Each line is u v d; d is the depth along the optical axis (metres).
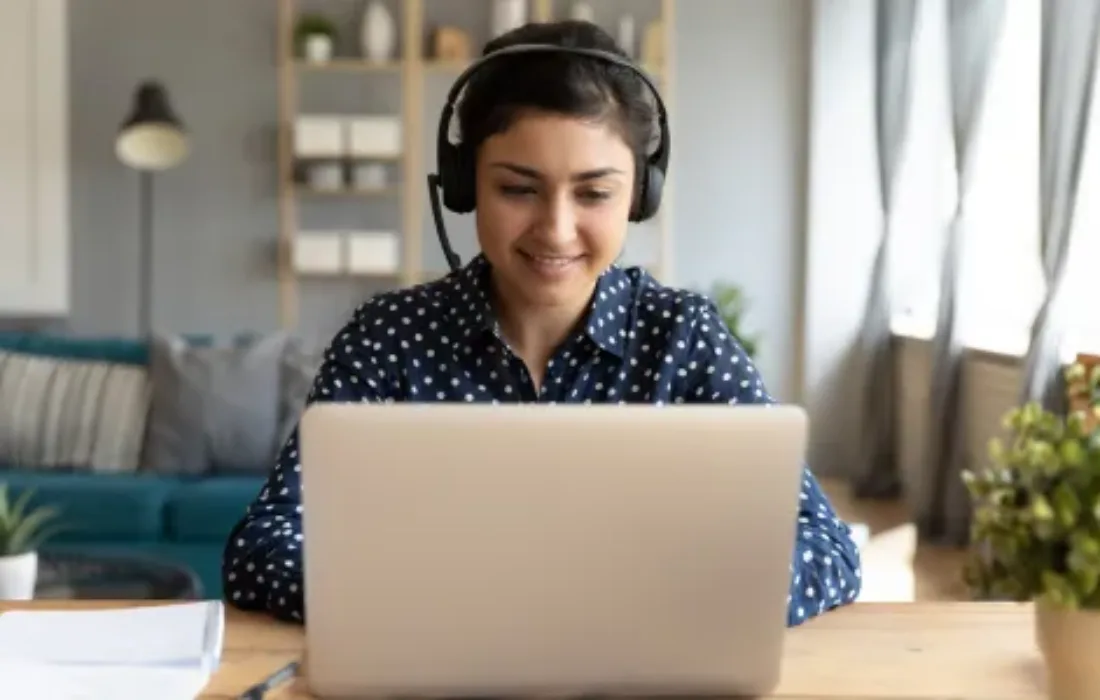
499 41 1.47
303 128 5.57
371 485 1.08
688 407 1.08
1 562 2.78
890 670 1.23
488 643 1.11
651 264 5.89
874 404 5.49
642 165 1.52
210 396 4.47
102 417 4.55
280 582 1.38
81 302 5.80
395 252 5.67
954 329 4.73
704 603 1.10
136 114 5.26
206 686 1.18
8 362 4.70
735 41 5.84
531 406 1.08
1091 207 4.01
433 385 1.57
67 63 5.70
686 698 1.14
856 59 5.73
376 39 5.64
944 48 5.31
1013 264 5.00
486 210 1.42
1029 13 4.89
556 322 1.56
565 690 1.13
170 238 5.80
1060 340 3.88
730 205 5.89
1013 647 1.30
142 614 1.36
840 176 5.77
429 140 5.84
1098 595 0.99
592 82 1.37
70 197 5.75
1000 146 5.01
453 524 1.08
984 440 4.65
